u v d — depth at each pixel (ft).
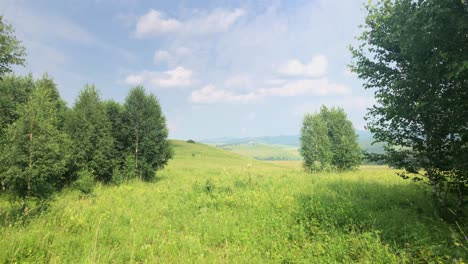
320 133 110.73
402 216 23.40
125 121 77.51
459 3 15.30
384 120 25.14
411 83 21.11
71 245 20.85
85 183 47.62
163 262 18.65
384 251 17.03
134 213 31.99
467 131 18.45
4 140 41.60
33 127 43.11
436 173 23.57
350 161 105.91
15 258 17.12
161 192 49.52
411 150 25.11
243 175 74.69
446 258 15.06
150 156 77.56
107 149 66.23
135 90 79.05
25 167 40.55
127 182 67.21
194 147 277.44
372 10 26.78
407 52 20.01
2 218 25.39
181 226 27.53
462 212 22.04
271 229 24.18
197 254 20.39
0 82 58.29
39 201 31.35
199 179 72.18
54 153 45.32
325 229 22.63
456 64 15.02
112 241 22.90
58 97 69.82
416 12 16.74
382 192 36.17
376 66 26.35
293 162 359.66
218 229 25.35
